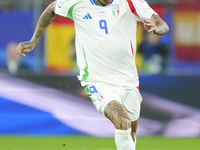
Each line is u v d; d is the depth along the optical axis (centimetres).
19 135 2619
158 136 2609
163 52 2989
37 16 3000
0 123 2628
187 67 3016
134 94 1531
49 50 2988
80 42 1471
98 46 1426
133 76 1497
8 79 2644
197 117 2597
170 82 2609
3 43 3008
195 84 2602
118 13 1421
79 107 2606
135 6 1430
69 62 2998
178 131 2608
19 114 2630
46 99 2630
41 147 2245
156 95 2614
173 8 3027
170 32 3008
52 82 2630
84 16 1435
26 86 2636
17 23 3009
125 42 1430
